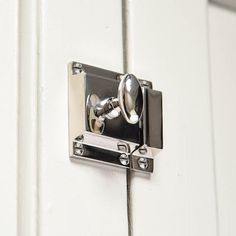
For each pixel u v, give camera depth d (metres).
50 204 0.46
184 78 0.54
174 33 0.55
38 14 0.48
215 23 0.61
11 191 0.45
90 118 0.47
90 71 0.49
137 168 0.50
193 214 0.52
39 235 0.45
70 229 0.46
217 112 0.59
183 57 0.55
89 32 0.50
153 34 0.53
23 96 0.47
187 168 0.53
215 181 0.55
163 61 0.53
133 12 0.53
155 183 0.51
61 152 0.47
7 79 0.46
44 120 0.47
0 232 0.44
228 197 0.58
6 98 0.46
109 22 0.51
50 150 0.46
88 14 0.50
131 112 0.46
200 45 0.56
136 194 0.50
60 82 0.48
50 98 0.47
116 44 0.51
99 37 0.50
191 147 0.54
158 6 0.54
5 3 0.47
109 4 0.51
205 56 0.56
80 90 0.47
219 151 0.58
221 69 0.60
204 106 0.55
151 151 0.50
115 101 0.47
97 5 0.51
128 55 0.52
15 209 0.45
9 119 0.46
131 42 0.52
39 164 0.46
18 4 0.47
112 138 0.48
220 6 0.62
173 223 0.51
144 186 0.50
